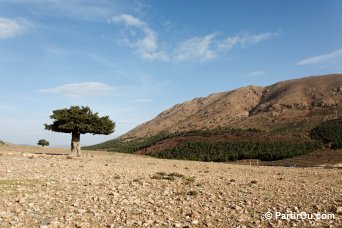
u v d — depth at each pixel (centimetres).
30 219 1138
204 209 1373
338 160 6344
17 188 1602
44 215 1197
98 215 1220
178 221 1191
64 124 4741
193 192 1706
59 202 1392
